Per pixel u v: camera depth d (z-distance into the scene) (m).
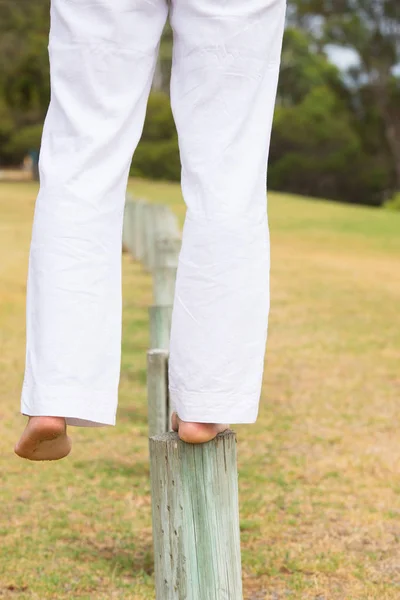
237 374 2.44
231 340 2.43
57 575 4.61
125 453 6.92
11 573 4.63
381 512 5.61
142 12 2.40
